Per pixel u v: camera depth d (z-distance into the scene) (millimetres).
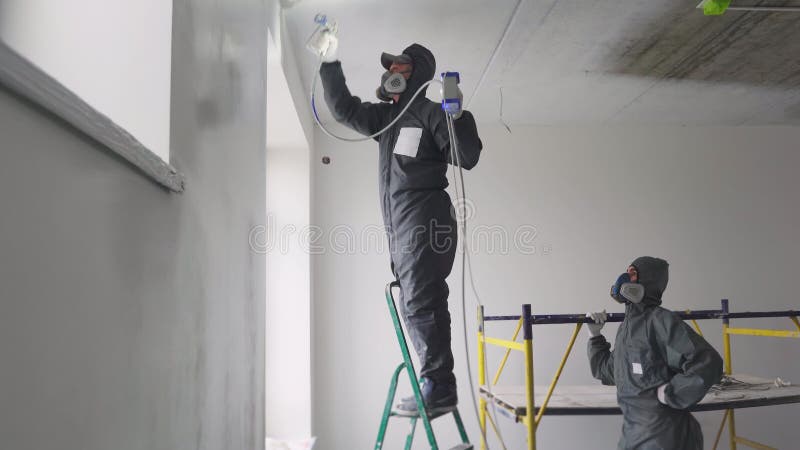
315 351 4398
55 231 587
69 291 620
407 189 2246
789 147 4980
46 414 568
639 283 3031
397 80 2277
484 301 4570
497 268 4613
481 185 4703
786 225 4906
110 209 734
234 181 1589
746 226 4875
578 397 3652
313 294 4422
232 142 1566
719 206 4871
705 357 2715
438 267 2215
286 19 2949
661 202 4824
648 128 4902
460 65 3645
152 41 1060
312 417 4176
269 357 4047
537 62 3615
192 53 1177
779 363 4750
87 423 663
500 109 4453
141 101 1038
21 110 516
